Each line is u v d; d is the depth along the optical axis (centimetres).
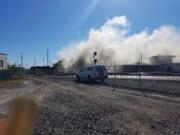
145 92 2142
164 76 3591
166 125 968
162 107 1379
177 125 966
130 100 1675
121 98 1795
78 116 1168
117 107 1395
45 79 4991
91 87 2822
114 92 2230
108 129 917
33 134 826
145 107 1384
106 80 3566
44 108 1355
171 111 1257
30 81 4306
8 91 2508
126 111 1270
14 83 3841
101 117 1136
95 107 1415
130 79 3350
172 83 2623
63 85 3203
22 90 2603
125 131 885
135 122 1027
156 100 1661
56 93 2198
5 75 5269
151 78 3356
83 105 1502
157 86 2439
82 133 871
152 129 913
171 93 1992
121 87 2684
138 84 2725
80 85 3178
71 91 2369
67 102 1638
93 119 1100
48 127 936
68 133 871
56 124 995
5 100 1681
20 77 5366
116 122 1030
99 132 881
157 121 1034
